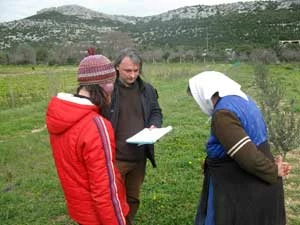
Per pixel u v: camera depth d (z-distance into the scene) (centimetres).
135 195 481
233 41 10300
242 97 328
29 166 886
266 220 324
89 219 305
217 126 314
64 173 305
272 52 6469
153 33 13450
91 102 304
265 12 14075
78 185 302
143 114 459
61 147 303
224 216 325
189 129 1185
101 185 294
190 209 606
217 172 331
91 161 293
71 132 296
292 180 731
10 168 870
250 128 317
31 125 1391
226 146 311
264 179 315
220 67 5250
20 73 5841
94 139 294
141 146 463
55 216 618
